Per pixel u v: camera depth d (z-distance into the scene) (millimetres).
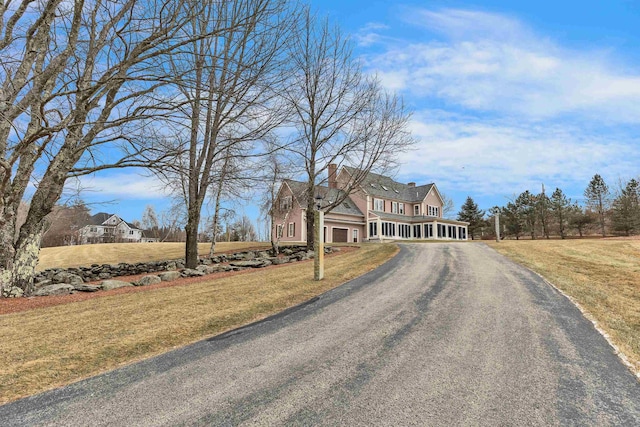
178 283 10625
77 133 8727
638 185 42781
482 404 3287
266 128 12156
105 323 6164
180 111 8766
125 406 3357
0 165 7699
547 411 3164
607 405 3270
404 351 4609
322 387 3670
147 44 8148
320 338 5191
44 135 7555
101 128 8633
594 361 4242
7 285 8758
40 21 8125
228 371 4121
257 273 11906
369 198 35750
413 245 19594
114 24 8398
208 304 7379
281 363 4324
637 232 40094
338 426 2945
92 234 59562
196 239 13898
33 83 7977
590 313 6199
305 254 16578
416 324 5711
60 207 13867
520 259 13031
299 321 6066
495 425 2951
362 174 18766
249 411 3221
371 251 17359
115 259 21297
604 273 9922
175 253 23641
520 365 4133
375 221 34500
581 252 14820
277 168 17391
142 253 23906
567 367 4074
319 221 10156
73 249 26547
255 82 10055
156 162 9094
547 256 13781
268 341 5121
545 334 5168
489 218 55156
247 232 60531
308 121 18734
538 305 6727
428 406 3258
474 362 4227
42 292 9148
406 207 40438
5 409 3354
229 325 5969
